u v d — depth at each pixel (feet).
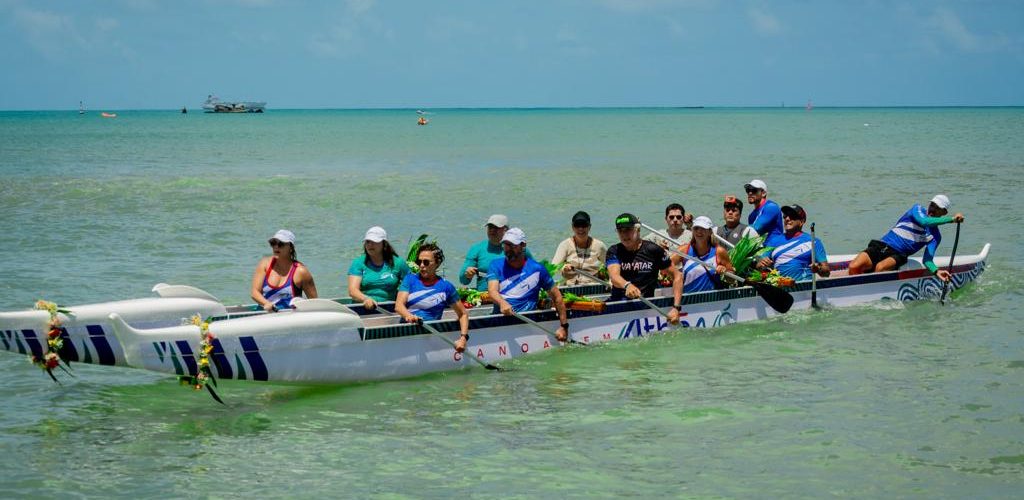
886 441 23.26
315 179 100.48
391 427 24.85
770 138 223.10
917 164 119.96
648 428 24.49
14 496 20.07
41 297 39.75
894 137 219.41
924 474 21.25
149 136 246.68
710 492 20.35
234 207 73.36
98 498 20.06
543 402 26.94
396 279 33.14
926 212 42.22
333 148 179.22
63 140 215.31
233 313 31.24
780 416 25.27
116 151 161.17
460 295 35.09
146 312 28.86
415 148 179.93
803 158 137.08
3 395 27.35
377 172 112.78
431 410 26.32
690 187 90.84
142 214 68.33
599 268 36.94
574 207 74.28
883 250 42.57
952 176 100.42
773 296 37.19
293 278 31.73
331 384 28.35
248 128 341.41
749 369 30.27
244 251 53.01
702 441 23.45
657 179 100.53
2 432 24.26
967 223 64.34
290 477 21.31
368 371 28.81
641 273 34.42
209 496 20.21
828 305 39.70
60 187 87.04
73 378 29.22
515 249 31.40
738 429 24.29
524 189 89.25
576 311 33.19
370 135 262.88
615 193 84.94
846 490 20.42
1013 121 388.78
